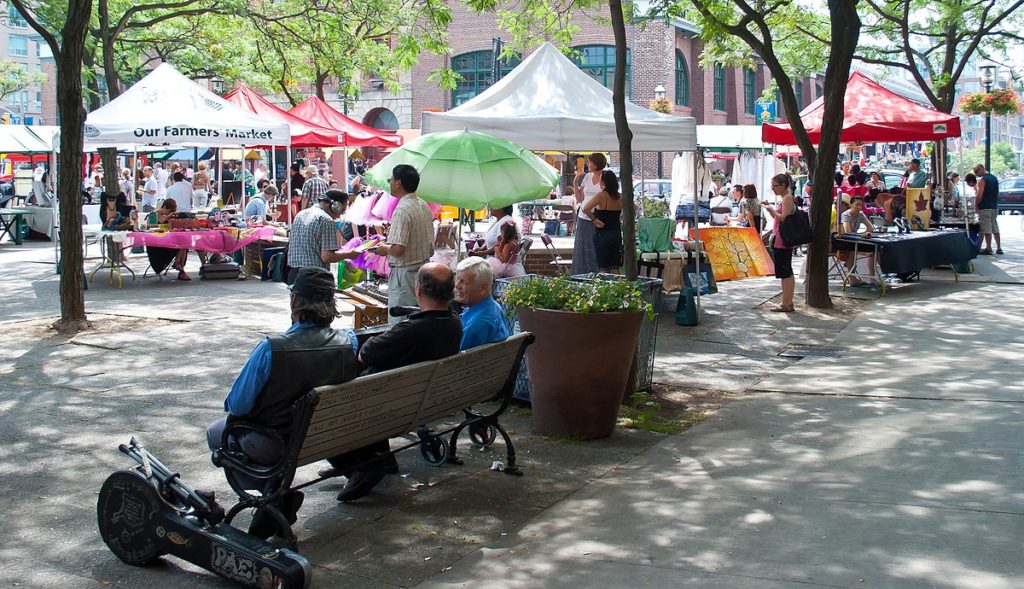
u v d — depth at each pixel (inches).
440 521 210.2
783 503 215.0
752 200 767.1
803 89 2253.9
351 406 191.5
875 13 925.8
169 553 181.5
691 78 1781.5
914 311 517.3
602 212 480.7
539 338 269.6
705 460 251.9
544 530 203.3
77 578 180.4
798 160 1385.3
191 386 334.6
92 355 384.5
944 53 1000.2
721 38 600.1
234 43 1038.4
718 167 1594.5
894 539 189.9
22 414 296.8
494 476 241.0
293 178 932.0
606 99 472.4
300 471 246.7
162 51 1082.7
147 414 297.9
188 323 454.0
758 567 178.4
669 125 452.4
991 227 836.6
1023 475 229.8
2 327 439.8
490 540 199.2
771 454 255.9
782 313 514.0
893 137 643.5
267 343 183.3
